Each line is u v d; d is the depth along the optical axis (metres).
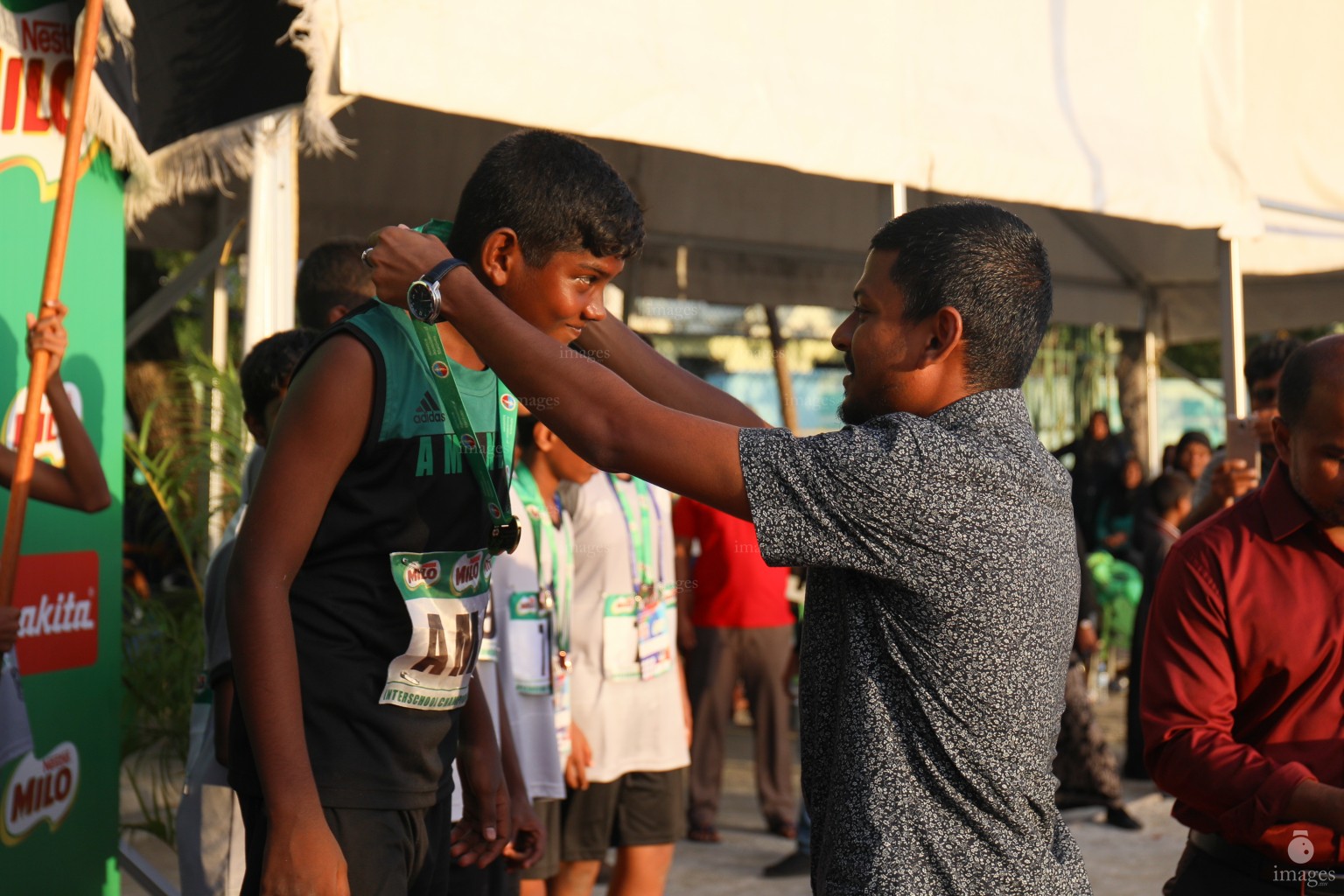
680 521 5.63
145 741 4.08
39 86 2.67
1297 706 2.11
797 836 5.18
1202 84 4.82
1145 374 9.78
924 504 1.44
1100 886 4.86
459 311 1.49
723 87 3.34
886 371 1.57
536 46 2.96
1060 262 8.84
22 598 2.65
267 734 1.53
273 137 3.02
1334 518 2.04
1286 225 5.54
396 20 2.71
